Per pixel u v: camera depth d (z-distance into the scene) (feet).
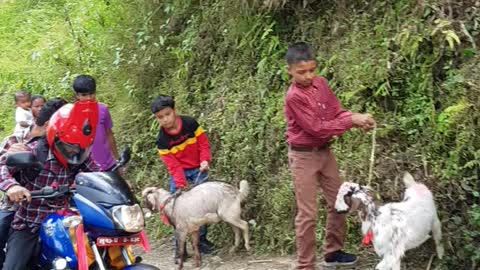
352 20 16.53
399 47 15.15
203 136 16.90
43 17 35.88
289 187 16.22
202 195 16.05
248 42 18.65
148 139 21.22
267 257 16.43
